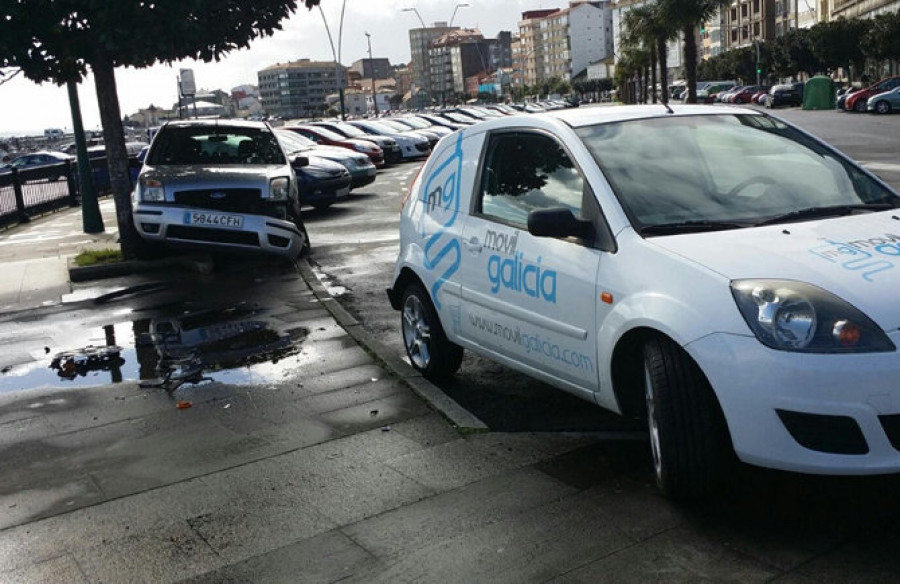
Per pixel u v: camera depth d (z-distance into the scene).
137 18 9.62
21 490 4.43
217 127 11.95
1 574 3.55
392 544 3.58
